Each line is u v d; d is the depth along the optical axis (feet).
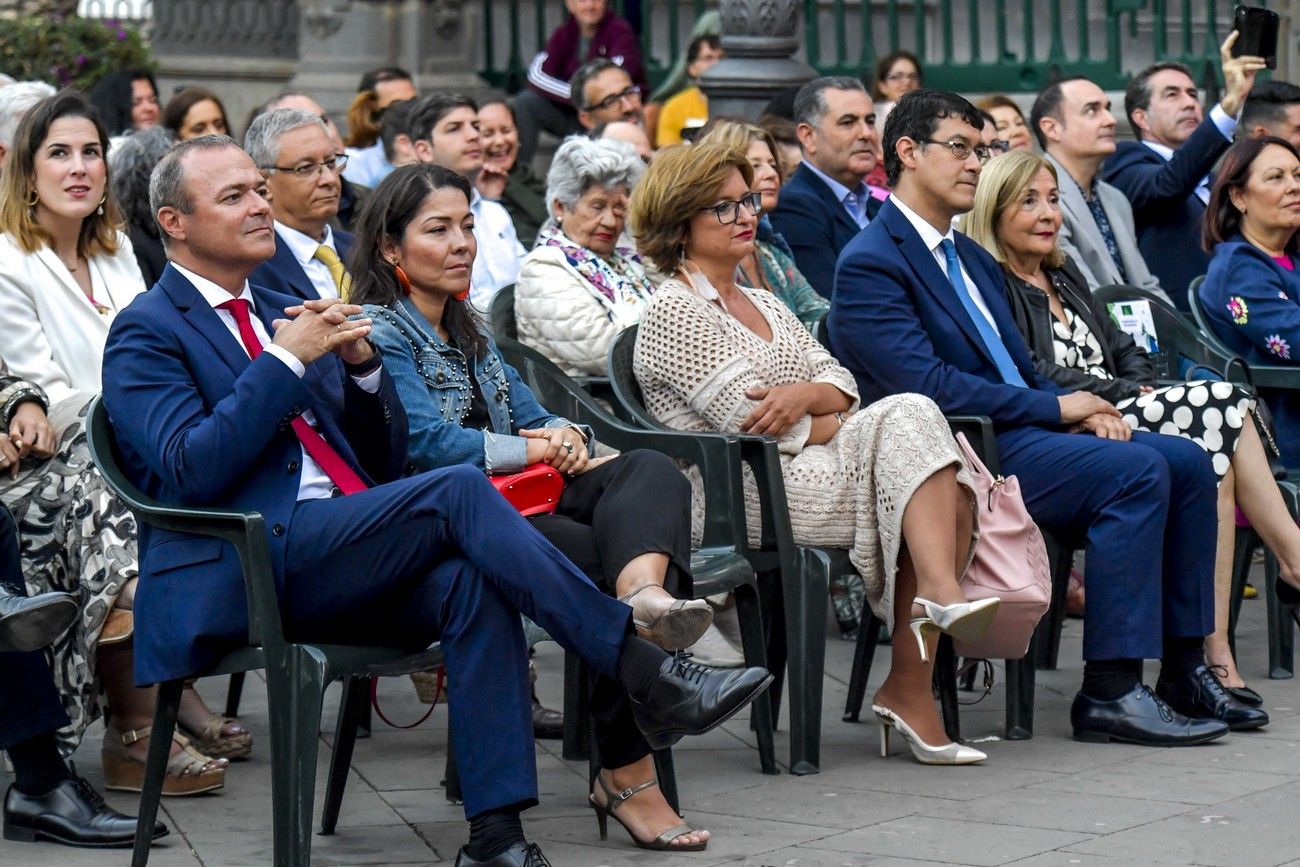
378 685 30.81
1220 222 34.99
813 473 25.79
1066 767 25.03
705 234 27.37
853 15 61.82
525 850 19.79
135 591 22.26
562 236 31.94
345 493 21.34
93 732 27.84
